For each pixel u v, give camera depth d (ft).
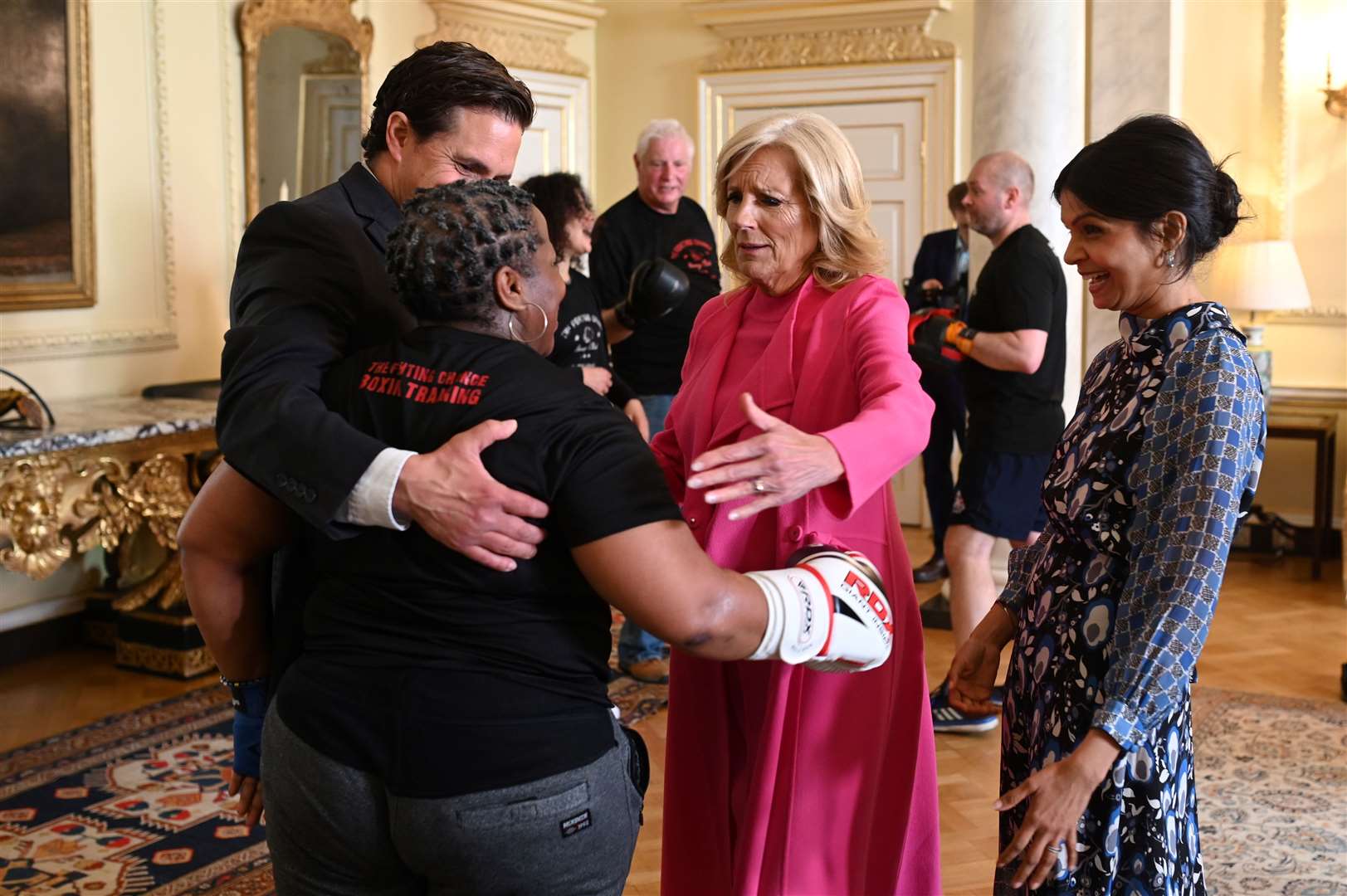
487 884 4.48
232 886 9.80
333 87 19.49
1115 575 5.56
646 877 10.03
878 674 6.15
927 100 23.02
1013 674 6.11
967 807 11.27
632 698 14.06
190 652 15.21
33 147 15.33
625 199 15.52
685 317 15.16
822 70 23.67
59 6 15.43
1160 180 5.49
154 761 12.47
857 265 6.31
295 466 4.43
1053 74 16.29
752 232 6.33
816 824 6.10
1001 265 12.61
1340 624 17.57
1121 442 5.54
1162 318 5.61
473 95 5.70
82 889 9.73
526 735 4.43
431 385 4.56
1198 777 12.05
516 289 4.67
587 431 4.43
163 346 17.33
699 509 6.41
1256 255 20.26
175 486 14.84
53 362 15.89
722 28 24.32
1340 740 12.97
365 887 4.74
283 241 5.46
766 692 6.27
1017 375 12.59
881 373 5.68
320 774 4.55
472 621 4.44
